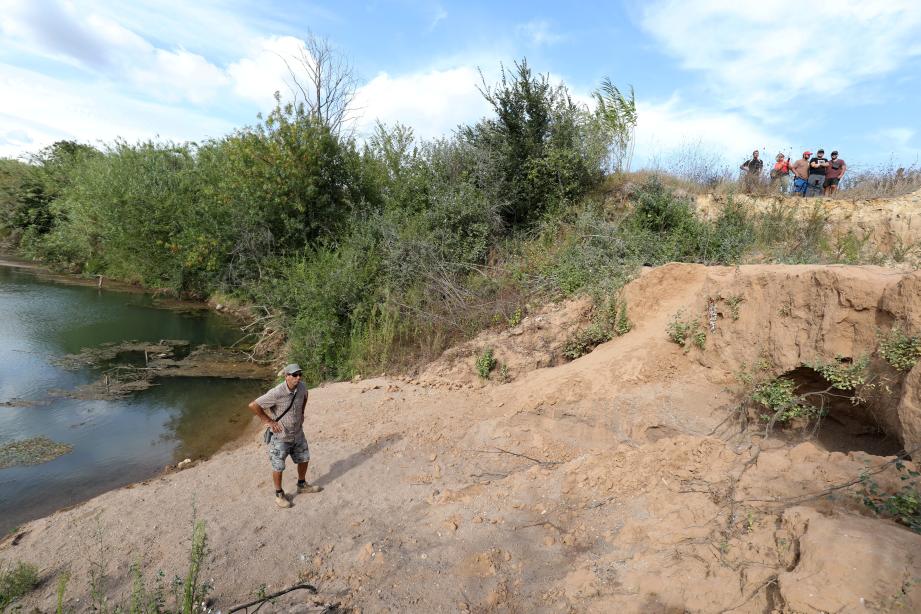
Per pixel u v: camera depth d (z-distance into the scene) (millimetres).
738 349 6156
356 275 12758
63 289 21562
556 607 3965
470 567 4621
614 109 14328
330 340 11867
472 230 13547
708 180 14266
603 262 10586
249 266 18078
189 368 12781
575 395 7070
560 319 9625
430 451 7113
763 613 3160
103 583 4918
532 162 13781
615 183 14305
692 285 8258
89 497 7008
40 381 11359
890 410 4434
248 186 16594
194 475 7062
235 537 5516
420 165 15922
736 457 4961
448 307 11641
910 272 4855
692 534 4129
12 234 31312
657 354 6988
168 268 21438
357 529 5531
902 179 12516
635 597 3719
